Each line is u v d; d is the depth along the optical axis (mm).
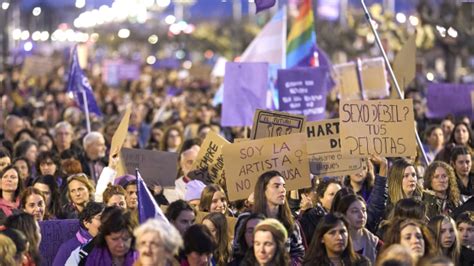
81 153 27312
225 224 18078
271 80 33188
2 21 60281
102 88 60844
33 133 32281
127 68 71125
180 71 93188
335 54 72938
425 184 21828
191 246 16203
